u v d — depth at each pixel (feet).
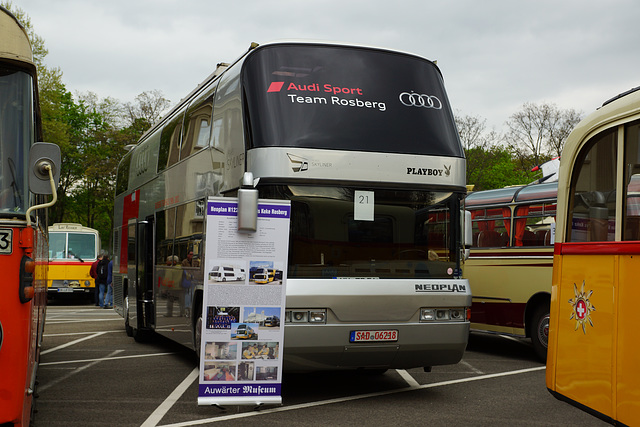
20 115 16.96
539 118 164.25
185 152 36.24
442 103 28.25
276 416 23.98
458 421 23.24
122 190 55.88
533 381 31.07
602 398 16.40
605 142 17.58
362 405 25.82
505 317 39.29
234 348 23.81
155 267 41.81
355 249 25.72
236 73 28.40
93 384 30.25
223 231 23.81
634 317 15.38
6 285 15.87
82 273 96.84
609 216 17.06
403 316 25.89
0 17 17.07
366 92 27.02
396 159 26.40
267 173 25.05
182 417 23.86
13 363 15.78
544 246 37.32
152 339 48.65
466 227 27.66
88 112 178.60
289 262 25.02
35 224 16.66
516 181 160.76
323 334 24.97
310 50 27.22
